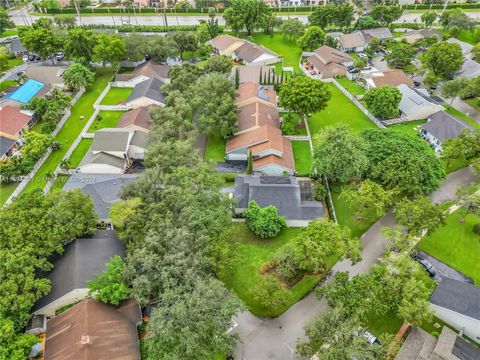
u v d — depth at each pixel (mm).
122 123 90062
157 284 48531
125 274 50562
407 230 65938
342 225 67875
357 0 174125
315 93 86625
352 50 139125
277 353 49125
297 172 80438
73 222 56281
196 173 63750
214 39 140250
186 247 50156
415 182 66250
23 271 49688
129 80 112938
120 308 50438
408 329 50906
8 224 53656
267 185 71000
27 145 81062
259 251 62938
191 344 40062
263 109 94125
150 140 83000
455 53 109375
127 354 45906
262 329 51812
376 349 43344
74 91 110188
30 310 50938
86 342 43938
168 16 173000
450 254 62250
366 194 65000
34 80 108438
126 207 58344
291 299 55344
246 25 147750
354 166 68812
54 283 53094
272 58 129125
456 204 67688
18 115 92688
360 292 49469
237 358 48406
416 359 45031
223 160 84250
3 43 140500
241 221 68438
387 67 125750
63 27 137875
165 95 101625
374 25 148625
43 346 48344
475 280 58125
